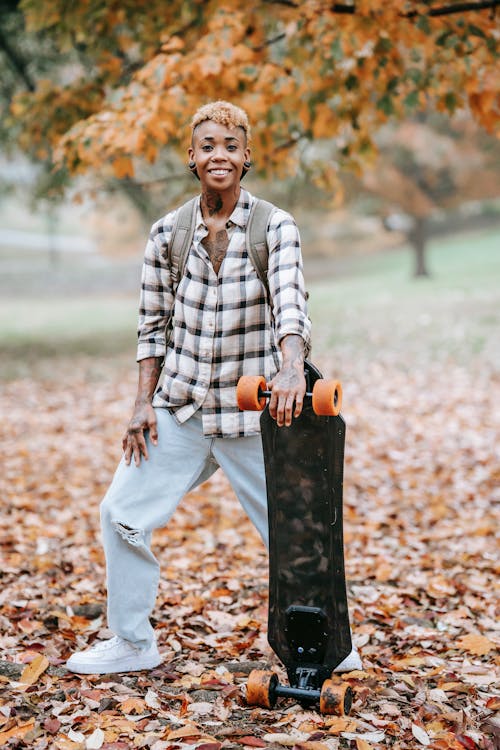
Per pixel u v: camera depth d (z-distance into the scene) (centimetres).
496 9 546
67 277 3944
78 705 280
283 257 273
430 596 421
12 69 1405
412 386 1132
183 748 249
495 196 2497
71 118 724
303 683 280
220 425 290
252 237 281
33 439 867
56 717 271
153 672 311
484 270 2791
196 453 298
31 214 1714
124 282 3797
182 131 574
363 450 799
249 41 608
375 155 684
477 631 371
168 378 295
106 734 260
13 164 1655
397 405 1013
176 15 662
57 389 1211
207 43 577
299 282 271
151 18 673
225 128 278
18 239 5534
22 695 286
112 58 721
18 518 571
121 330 1970
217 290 285
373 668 326
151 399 302
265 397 261
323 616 275
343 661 306
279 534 275
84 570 459
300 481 270
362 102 629
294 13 584
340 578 275
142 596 303
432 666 329
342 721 269
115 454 802
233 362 288
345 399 1070
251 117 600
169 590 424
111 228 2956
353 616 389
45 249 5141
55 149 623
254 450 296
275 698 283
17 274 4016
